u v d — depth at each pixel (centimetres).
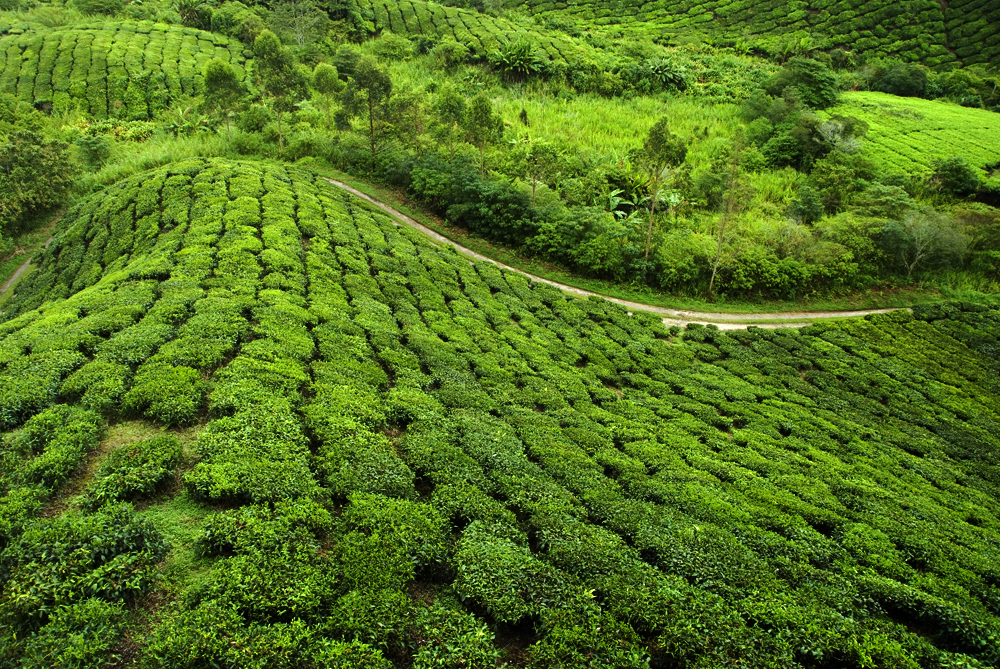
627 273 5159
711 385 3644
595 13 12838
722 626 1536
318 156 6116
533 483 2075
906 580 2016
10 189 5028
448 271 4478
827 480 2650
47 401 2023
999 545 2366
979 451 3353
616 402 3145
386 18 10306
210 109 6388
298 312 2936
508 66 8494
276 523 1559
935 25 10981
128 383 2153
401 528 1647
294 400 2186
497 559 1608
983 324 5028
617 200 5859
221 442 1842
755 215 6109
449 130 5803
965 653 1747
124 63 8000
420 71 8475
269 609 1339
